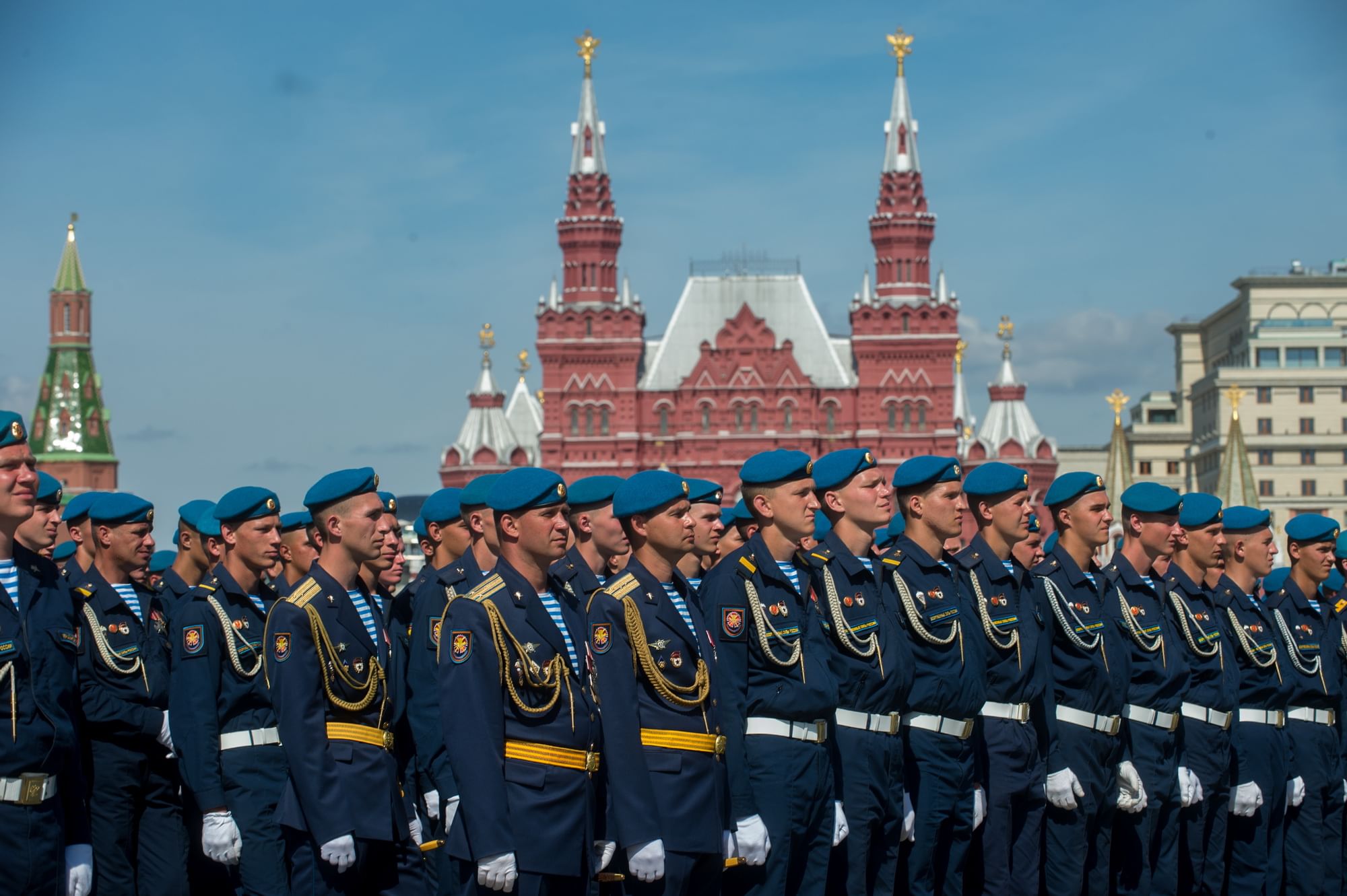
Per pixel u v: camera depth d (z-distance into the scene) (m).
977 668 14.44
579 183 130.12
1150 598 16.72
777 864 12.80
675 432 129.38
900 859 14.36
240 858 13.32
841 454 14.29
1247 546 19.02
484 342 132.12
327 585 12.70
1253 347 167.50
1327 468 163.50
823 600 13.74
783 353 128.38
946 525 14.81
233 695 13.38
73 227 170.75
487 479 15.08
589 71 130.88
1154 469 195.88
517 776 11.16
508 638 11.17
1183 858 17.33
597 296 129.50
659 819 11.55
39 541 12.71
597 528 15.19
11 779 11.20
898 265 127.50
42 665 11.52
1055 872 15.62
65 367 169.12
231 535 14.02
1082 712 15.77
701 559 17.36
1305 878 18.12
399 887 12.89
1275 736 17.75
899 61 129.38
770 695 12.94
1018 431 130.25
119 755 14.29
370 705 12.73
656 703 11.98
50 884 11.36
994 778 14.97
